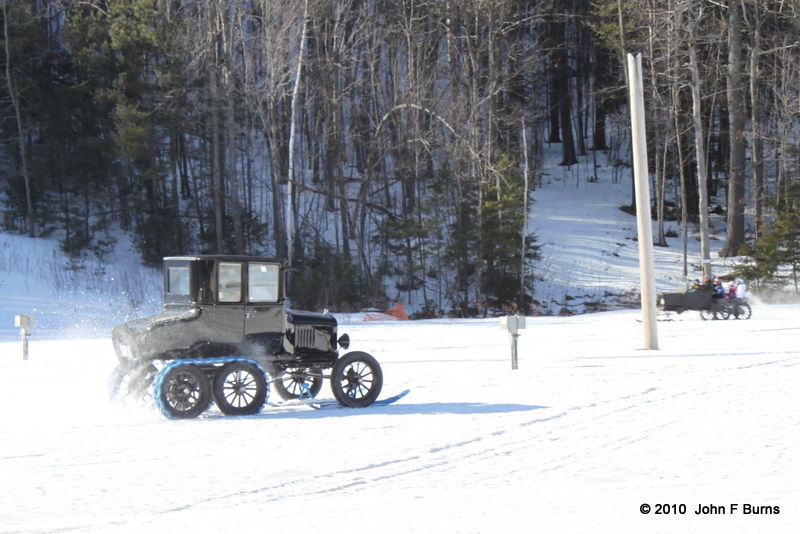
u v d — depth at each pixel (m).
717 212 58.59
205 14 44.25
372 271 47.31
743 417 9.16
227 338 10.13
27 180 43.53
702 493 5.99
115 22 42.66
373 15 49.03
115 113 42.53
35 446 8.05
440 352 17.97
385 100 48.41
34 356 17.77
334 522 5.37
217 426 9.20
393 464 7.11
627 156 69.00
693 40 40.72
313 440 8.26
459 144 45.31
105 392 12.14
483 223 43.84
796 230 39.16
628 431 8.47
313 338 10.84
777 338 19.42
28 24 44.88
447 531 5.14
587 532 5.09
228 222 48.41
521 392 11.56
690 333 21.77
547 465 7.00
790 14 47.78
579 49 65.88
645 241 17.56
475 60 46.53
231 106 42.41
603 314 34.34
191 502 5.91
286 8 41.53
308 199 54.97
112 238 44.31
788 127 50.00
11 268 37.41
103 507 5.80
